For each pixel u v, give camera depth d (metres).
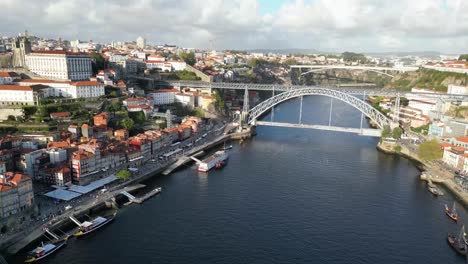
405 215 129.62
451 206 138.50
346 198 143.00
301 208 132.75
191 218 123.31
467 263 102.06
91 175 144.88
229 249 105.62
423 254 106.00
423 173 169.62
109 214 124.62
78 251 102.81
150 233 113.25
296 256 103.12
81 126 180.25
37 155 143.88
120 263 98.00
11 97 198.25
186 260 99.94
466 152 175.00
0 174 117.69
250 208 131.75
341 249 107.19
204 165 171.38
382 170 179.00
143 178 157.12
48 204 124.75
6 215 108.81
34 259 96.62
